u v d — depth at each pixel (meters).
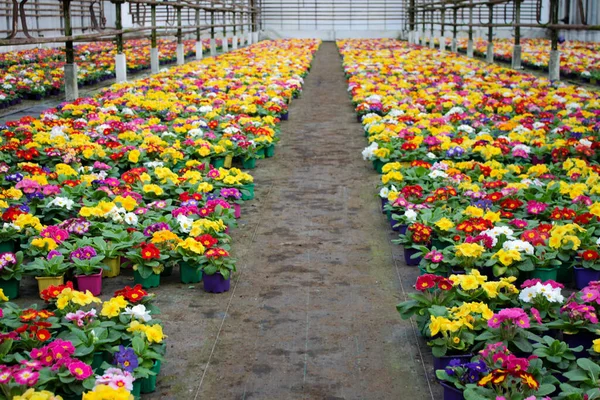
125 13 34.22
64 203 6.05
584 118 10.78
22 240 5.56
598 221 5.82
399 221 6.18
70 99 13.52
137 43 30.12
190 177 6.98
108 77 19.08
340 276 5.38
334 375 3.93
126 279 5.34
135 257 5.15
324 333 4.44
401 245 6.06
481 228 5.41
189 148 8.43
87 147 7.95
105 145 8.19
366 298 4.97
